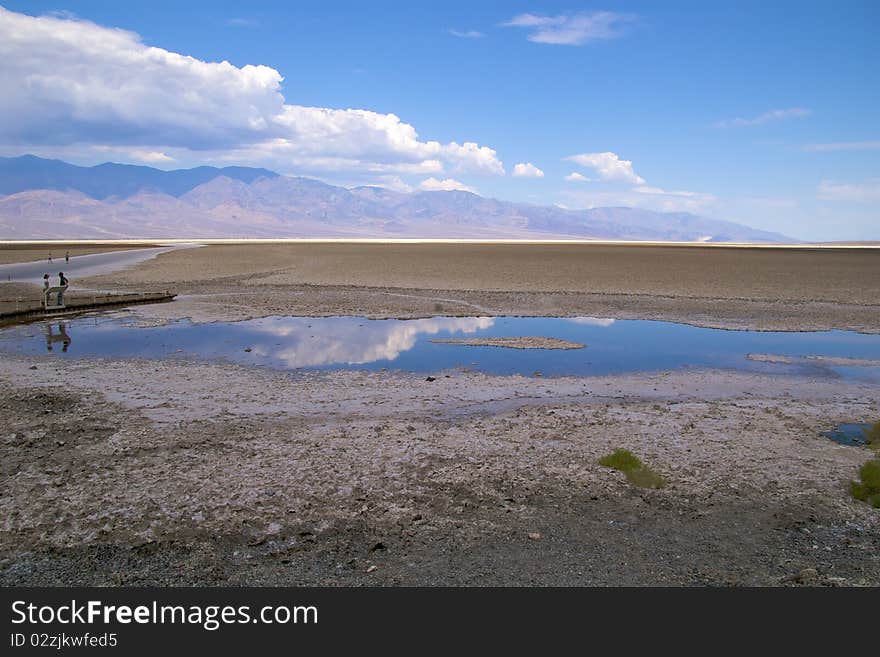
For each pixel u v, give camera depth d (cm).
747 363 2000
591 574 731
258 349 2112
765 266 6256
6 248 10181
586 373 1834
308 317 2856
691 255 8669
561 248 12306
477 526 847
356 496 931
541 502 926
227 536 809
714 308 3253
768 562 764
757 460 1110
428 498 930
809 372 1883
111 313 2903
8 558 750
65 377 1667
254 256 7631
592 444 1183
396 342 2284
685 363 1992
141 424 1267
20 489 937
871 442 1227
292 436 1205
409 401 1495
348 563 750
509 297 3628
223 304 3234
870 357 2116
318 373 1770
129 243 14288
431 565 747
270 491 941
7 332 2402
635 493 962
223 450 1118
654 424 1324
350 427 1270
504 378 1750
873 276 5109
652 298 3619
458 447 1153
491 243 17875
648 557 771
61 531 812
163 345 2162
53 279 4466
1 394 1480
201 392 1538
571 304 3356
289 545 790
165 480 977
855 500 947
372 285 4209
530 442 1191
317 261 6712
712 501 938
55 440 1161
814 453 1156
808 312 3136
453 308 3172
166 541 793
